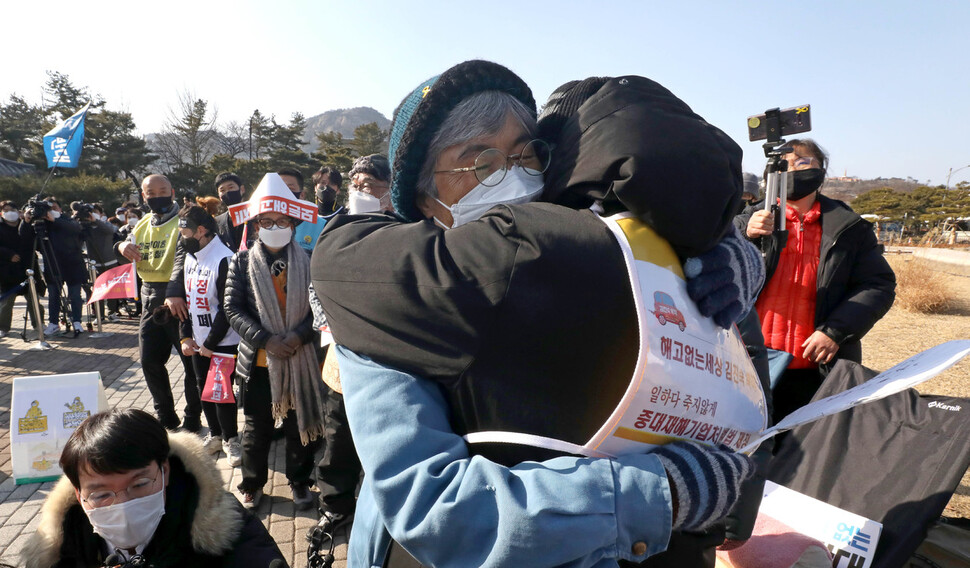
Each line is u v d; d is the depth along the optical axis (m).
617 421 0.69
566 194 0.82
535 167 0.93
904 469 1.78
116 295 5.84
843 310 2.48
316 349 3.11
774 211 2.56
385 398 0.74
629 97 0.81
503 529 0.62
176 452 1.76
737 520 1.09
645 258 0.73
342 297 0.81
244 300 3.13
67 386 3.85
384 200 3.71
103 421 1.61
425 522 0.65
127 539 1.63
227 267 3.65
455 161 0.91
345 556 2.81
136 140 43.69
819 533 1.73
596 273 0.70
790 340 2.59
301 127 50.84
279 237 3.05
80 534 1.73
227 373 3.68
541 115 1.02
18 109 47.44
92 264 8.95
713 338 0.80
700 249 0.77
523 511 0.62
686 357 0.73
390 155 1.02
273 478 3.74
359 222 0.92
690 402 0.74
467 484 0.66
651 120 0.76
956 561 1.72
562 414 0.72
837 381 2.16
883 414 1.95
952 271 15.07
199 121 43.94
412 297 0.73
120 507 1.59
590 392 0.71
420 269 0.74
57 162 8.17
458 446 0.72
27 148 44.66
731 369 0.83
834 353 2.46
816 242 2.63
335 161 46.44
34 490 3.65
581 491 0.64
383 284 0.76
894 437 1.88
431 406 0.74
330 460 2.84
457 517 0.64
